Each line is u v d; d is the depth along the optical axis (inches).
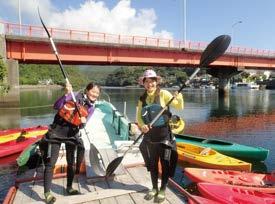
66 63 1193.4
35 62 1104.2
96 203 185.6
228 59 1673.2
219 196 239.8
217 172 325.1
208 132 754.2
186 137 520.4
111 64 1286.9
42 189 207.0
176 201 188.2
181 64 1401.3
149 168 192.5
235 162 392.8
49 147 201.9
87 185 213.6
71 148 192.7
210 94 2449.6
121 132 444.5
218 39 194.5
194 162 410.6
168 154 182.1
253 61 1807.3
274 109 1294.3
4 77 915.4
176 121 192.4
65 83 194.5
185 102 1663.4
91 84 197.8
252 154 463.2
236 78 4170.8
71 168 195.8
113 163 205.0
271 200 241.6
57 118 188.1
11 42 973.2
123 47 1184.2
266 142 625.0
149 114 183.3
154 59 1293.1
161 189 188.1
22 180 219.9
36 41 991.0
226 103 1594.5
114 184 214.1
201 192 251.0
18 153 451.5
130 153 295.6
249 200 238.7
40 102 1513.3
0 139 459.8
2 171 389.4
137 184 211.2
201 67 192.9
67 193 198.8
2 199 301.7
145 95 189.9
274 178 308.7
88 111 194.9
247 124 880.9
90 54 1121.4
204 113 1168.2
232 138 672.4
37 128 528.7
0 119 861.8
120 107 1359.5
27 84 3821.4
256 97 2049.7
